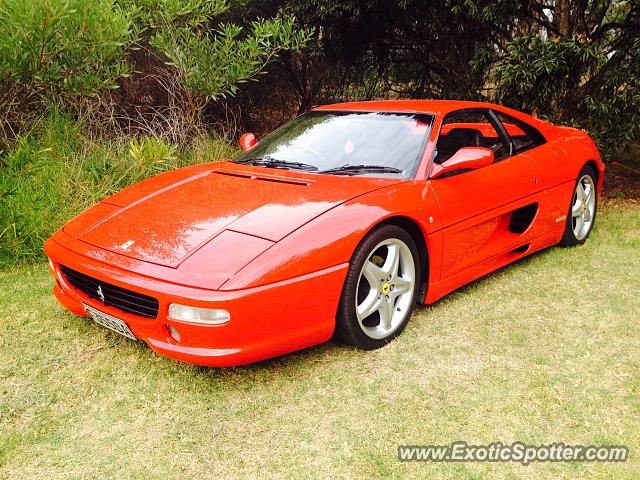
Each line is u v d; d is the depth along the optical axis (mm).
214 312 2352
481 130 3959
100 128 6137
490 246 3727
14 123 5613
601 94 6230
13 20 4789
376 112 3777
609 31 6984
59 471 2100
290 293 2506
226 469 2109
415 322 3318
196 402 2523
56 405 2502
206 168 3668
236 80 6559
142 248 2662
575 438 2270
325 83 8828
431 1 7023
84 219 3139
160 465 2133
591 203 4809
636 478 2051
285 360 2865
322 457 2166
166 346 2502
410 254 3096
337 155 3484
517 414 2422
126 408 2484
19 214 4195
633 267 4219
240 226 2693
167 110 7012
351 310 2812
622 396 2547
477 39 7309
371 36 7820
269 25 6457
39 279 3926
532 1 6848
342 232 2701
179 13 6211
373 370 2781
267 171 3412
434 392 2590
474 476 2062
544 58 5770
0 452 2195
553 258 4426
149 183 3502
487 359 2885
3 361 2850
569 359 2881
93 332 3152
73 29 5207
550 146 4383
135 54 6961
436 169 3283
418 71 8836
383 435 2293
